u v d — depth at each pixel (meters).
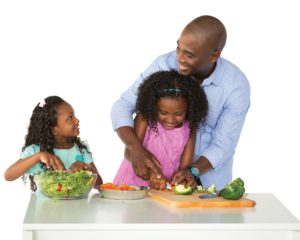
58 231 2.33
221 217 2.46
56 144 3.26
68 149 3.27
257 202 2.78
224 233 2.37
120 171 3.38
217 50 3.06
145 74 3.35
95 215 2.46
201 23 2.99
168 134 3.19
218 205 2.65
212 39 2.99
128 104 3.34
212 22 3.01
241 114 3.29
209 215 2.49
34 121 3.21
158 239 2.36
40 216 2.44
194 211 2.56
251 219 2.43
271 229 2.37
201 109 3.13
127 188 2.84
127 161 3.35
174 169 3.23
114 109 3.30
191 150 3.19
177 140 3.19
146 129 3.22
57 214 2.47
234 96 3.26
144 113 3.14
